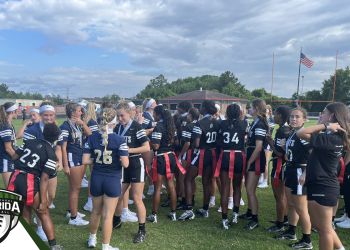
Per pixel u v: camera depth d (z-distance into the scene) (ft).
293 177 10.89
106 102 19.22
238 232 12.59
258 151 12.46
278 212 12.56
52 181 12.12
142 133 11.56
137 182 11.62
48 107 11.41
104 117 9.61
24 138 11.36
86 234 12.07
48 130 9.65
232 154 12.87
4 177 11.97
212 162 14.12
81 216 13.87
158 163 13.21
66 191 18.66
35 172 9.49
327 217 8.53
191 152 15.20
